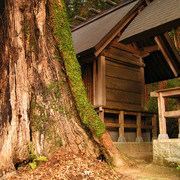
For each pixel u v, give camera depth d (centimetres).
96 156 435
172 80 1534
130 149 713
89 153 428
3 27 422
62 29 458
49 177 335
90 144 439
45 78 425
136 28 755
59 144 405
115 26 832
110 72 879
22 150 371
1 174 340
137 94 961
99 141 449
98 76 843
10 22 418
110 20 949
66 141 415
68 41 464
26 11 427
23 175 343
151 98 1362
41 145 394
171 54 930
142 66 980
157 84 1565
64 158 384
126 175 413
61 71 450
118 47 902
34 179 329
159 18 695
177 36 1611
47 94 420
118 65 912
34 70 417
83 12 2070
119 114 818
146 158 654
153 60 1042
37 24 435
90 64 927
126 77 932
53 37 452
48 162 379
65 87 446
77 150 418
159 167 462
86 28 1162
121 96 899
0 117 380
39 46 430
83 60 879
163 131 496
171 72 1052
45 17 448
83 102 445
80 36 1079
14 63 403
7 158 354
